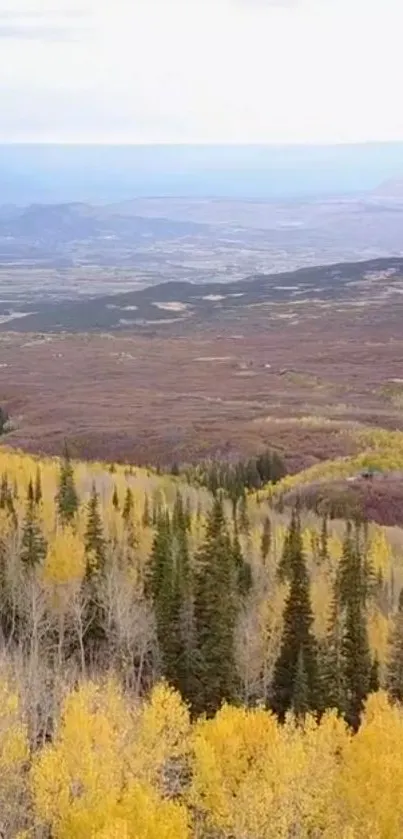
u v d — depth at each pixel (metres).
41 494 92.56
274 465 145.25
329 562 84.88
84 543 77.69
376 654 72.25
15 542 76.38
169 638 68.12
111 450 175.62
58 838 44.78
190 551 78.62
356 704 65.94
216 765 48.66
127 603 69.38
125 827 40.91
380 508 119.62
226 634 67.31
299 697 63.41
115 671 64.31
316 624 73.88
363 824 47.50
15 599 71.00
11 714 50.47
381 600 82.69
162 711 51.50
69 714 48.97
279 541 91.69
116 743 49.16
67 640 70.25
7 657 61.53
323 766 48.44
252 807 47.19
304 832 47.66
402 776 48.19
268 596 75.69
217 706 65.31
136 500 99.38
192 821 48.44
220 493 109.62
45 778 45.34
